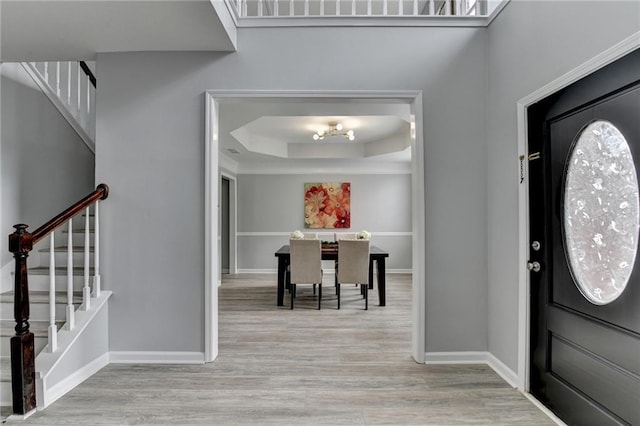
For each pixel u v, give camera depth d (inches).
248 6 166.7
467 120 105.0
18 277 76.5
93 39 96.7
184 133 104.5
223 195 285.9
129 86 104.4
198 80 104.8
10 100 115.3
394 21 105.0
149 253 104.1
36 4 79.7
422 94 104.8
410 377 94.8
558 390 75.7
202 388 88.6
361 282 169.9
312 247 169.5
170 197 104.3
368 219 284.2
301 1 163.0
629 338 58.7
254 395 85.3
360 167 283.1
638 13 55.6
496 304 99.7
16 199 117.1
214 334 106.3
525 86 85.8
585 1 66.5
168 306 104.1
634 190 57.8
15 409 75.4
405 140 222.5
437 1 160.2
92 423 73.8
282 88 104.8
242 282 241.3
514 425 73.4
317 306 176.4
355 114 143.2
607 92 62.3
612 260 62.5
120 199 104.2
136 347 104.0
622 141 59.9
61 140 136.1
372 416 76.5
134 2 80.0
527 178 85.7
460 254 104.6
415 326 106.7
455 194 104.7
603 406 64.0
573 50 69.7
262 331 135.0
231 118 152.6
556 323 76.9
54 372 82.8
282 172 283.3
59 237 130.6
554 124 77.4
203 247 104.3
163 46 101.3
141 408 79.4
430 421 74.7
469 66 105.0
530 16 83.6
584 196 69.2
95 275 102.1
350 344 120.6
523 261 86.4
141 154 104.3
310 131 221.5
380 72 105.0
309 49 105.0
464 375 96.0
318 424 73.7
